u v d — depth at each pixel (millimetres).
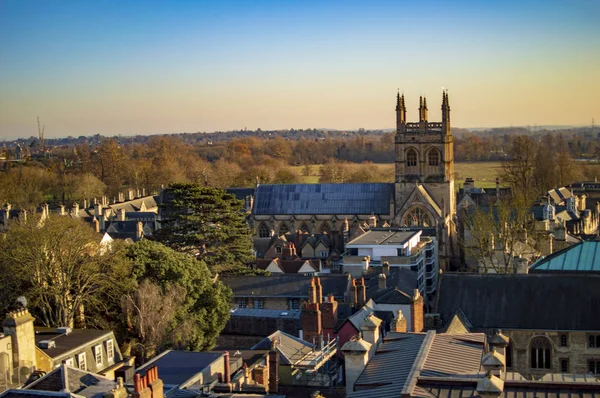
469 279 139750
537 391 72750
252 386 101188
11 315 113562
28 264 150875
